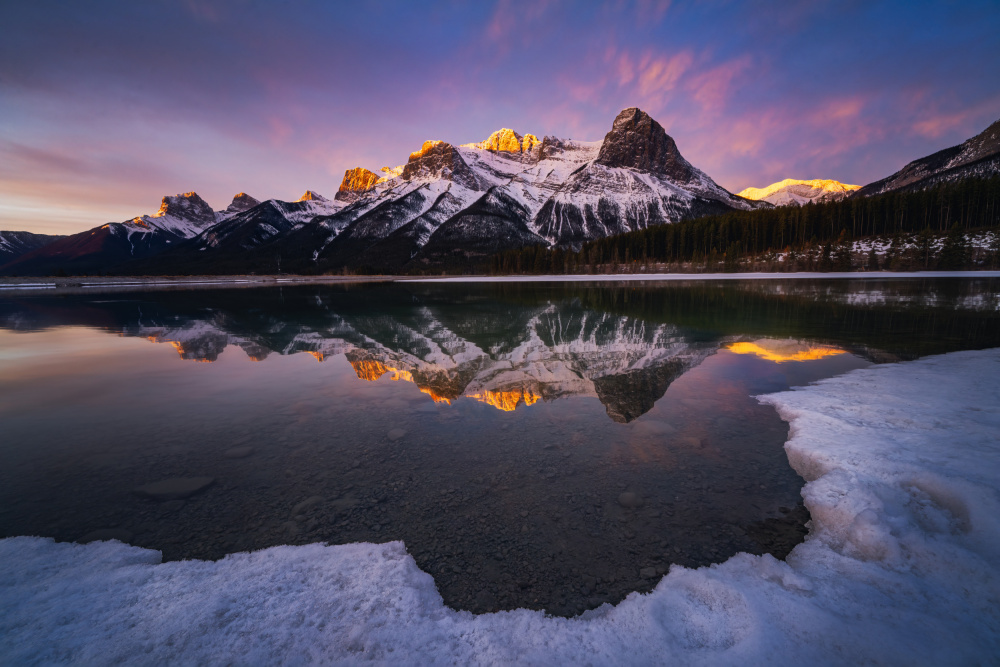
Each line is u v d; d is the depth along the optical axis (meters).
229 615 2.57
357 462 5.15
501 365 10.42
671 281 59.09
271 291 48.81
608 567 3.23
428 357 11.47
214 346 13.29
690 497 4.22
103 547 3.45
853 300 23.94
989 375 7.38
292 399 7.75
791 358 10.07
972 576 2.69
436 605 2.80
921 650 2.20
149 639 2.35
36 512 4.06
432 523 3.86
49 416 6.84
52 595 2.77
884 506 3.55
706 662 2.26
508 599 2.90
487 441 5.73
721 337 13.57
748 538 3.54
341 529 3.77
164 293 44.72
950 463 4.11
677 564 3.24
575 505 4.13
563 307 25.88
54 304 30.25
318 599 2.76
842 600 2.65
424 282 79.69
